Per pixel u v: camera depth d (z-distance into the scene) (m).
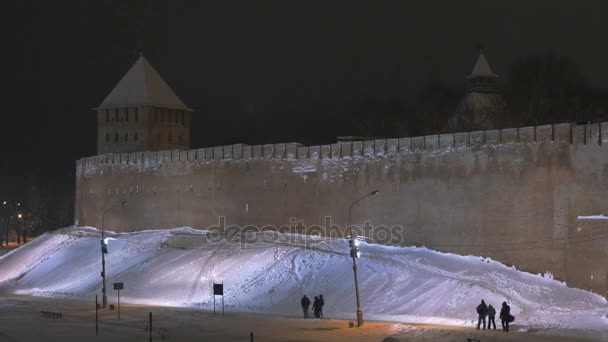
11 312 44.28
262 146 60.62
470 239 46.38
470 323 36.00
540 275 42.59
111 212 74.94
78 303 49.72
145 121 77.69
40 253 71.62
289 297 45.53
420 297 41.06
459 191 47.16
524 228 43.69
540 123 67.69
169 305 48.34
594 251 40.19
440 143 48.47
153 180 70.81
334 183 54.88
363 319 38.59
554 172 42.50
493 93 77.31
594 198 40.66
